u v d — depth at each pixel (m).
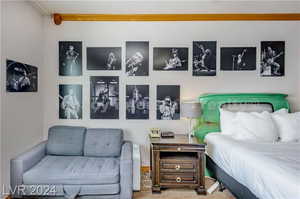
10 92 2.24
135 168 2.42
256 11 2.93
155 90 3.07
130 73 3.06
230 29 3.04
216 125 2.95
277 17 3.02
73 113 3.06
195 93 3.07
